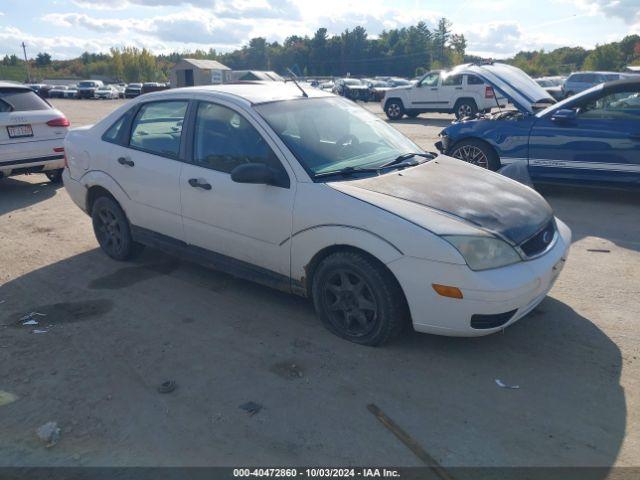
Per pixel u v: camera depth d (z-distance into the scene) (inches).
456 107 763.4
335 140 167.6
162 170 181.0
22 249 229.8
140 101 195.0
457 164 177.9
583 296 175.2
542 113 290.5
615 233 236.1
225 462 106.7
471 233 130.0
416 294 132.4
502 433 113.1
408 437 112.3
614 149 268.5
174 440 112.9
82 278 198.1
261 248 160.2
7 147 303.0
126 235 205.3
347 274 144.1
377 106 1251.8
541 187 323.9
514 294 130.5
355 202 138.9
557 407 121.0
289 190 150.4
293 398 125.6
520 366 136.9
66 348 149.6
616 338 149.4
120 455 109.0
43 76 4409.5
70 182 218.4
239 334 155.4
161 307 173.6
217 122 170.1
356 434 113.6
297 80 212.2
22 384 133.4
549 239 148.3
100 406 124.3
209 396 127.1
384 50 4830.2
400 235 131.6
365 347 146.4
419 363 138.7
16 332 159.0
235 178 147.9
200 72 2182.6
